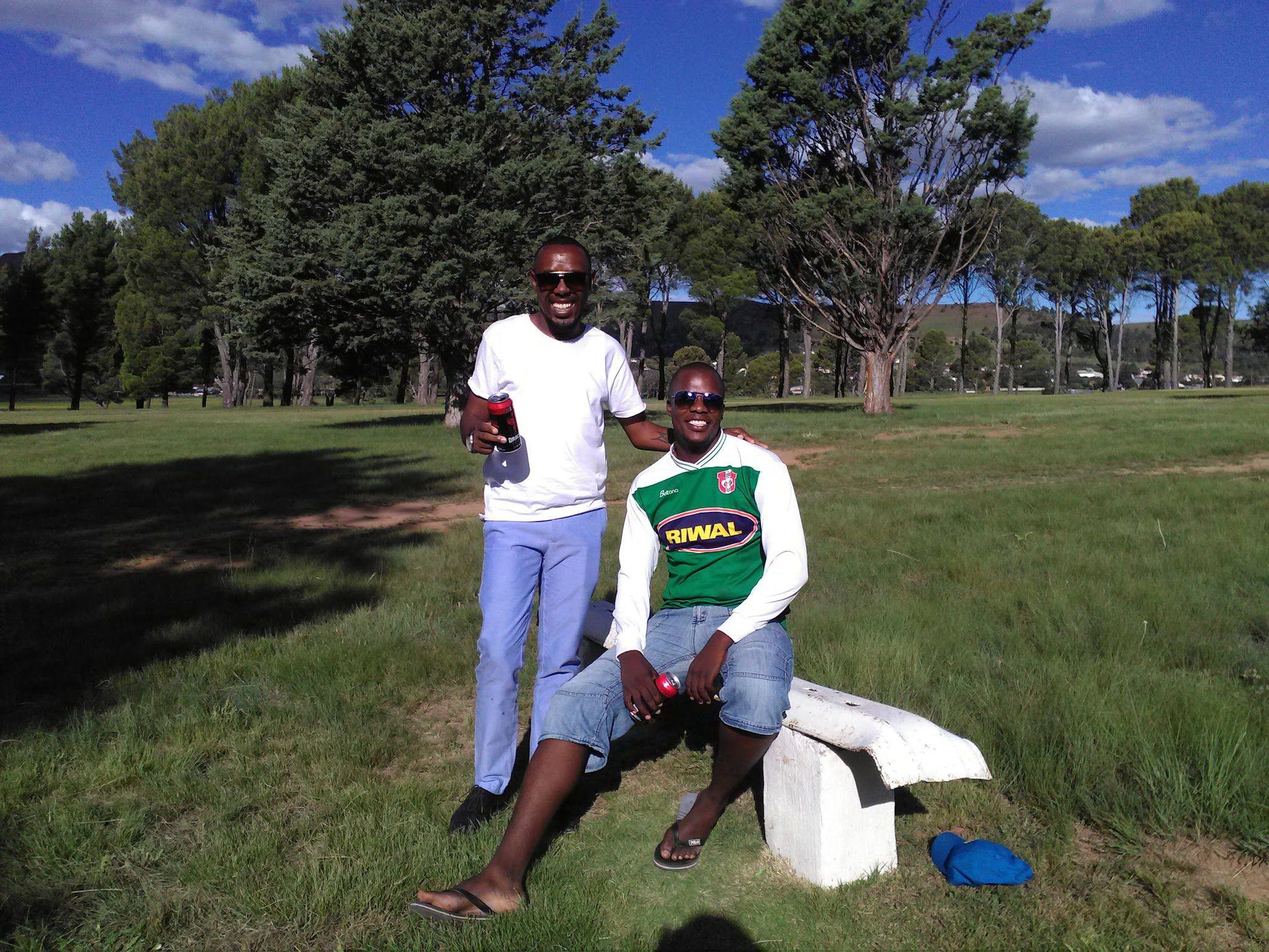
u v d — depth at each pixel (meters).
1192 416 20.28
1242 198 59.25
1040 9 23.22
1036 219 59.56
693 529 2.74
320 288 20.70
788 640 2.62
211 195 42.16
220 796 2.88
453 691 3.95
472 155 19.88
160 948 2.14
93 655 4.27
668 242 46.22
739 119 25.45
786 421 22.45
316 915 2.25
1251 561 5.63
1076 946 2.07
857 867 2.43
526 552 2.79
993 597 5.00
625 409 2.95
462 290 20.84
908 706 3.45
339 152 20.89
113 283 52.19
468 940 2.14
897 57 24.38
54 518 9.05
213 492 10.84
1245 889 2.31
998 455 13.04
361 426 24.08
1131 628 4.23
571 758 2.39
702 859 2.58
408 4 21.53
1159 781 2.74
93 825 2.65
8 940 2.13
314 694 3.77
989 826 2.70
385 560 6.57
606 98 23.23
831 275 26.88
